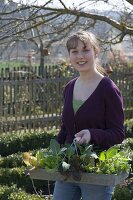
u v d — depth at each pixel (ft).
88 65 10.76
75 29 37.99
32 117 44.39
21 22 33.86
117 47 61.41
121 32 36.04
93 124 10.71
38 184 23.61
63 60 59.36
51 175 10.53
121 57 61.57
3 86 42.57
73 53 10.85
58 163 10.36
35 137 35.17
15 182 23.41
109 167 10.20
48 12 35.83
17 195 19.42
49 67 46.60
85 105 10.73
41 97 45.09
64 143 11.48
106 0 36.14
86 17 36.01
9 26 34.37
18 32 34.30
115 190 19.61
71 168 10.21
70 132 11.08
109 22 35.88
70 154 10.32
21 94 43.80
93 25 37.29
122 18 37.70
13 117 43.34
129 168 10.55
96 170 10.18
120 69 50.67
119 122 10.65
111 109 10.61
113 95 10.62
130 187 20.63
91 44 10.82
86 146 10.34
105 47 37.83
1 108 42.52
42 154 10.73
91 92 10.75
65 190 10.87
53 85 45.75
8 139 34.14
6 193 19.74
